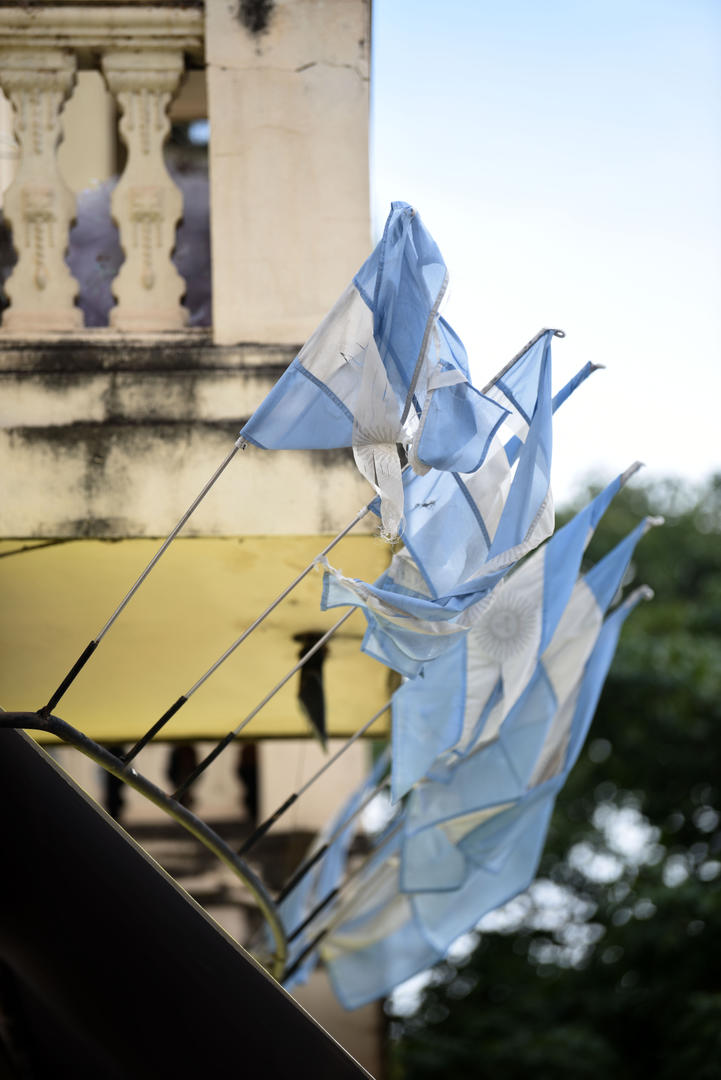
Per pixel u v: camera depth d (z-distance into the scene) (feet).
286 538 15.15
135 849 11.93
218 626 18.02
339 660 19.51
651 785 44.09
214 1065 11.74
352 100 16.02
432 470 12.78
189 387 15.34
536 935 45.27
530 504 12.33
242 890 29.99
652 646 43.29
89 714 20.80
